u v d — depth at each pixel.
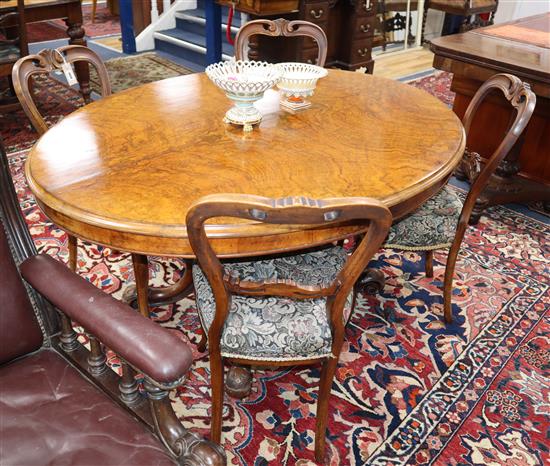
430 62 5.50
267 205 0.92
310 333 1.31
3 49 3.26
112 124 1.65
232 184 1.33
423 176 1.40
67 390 1.11
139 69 4.80
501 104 2.85
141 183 1.33
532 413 1.69
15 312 1.16
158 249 1.22
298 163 1.45
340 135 1.63
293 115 1.78
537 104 2.69
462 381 1.79
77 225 1.27
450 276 1.95
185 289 2.04
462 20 6.03
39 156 1.44
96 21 6.66
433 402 1.71
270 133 1.63
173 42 5.19
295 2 3.59
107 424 1.02
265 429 1.61
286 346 1.31
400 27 5.79
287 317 1.33
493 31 2.98
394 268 2.37
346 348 1.92
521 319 2.09
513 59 2.43
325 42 2.36
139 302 1.73
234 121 1.63
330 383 1.40
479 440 1.59
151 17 5.37
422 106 1.89
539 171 2.90
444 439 1.59
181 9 5.49
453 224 1.84
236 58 2.39
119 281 2.19
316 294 1.19
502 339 1.98
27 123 3.58
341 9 4.11
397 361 1.87
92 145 1.51
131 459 0.96
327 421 1.55
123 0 5.11
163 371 0.88
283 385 1.76
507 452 1.56
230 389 1.66
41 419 1.04
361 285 2.14
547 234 2.68
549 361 1.89
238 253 1.24
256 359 1.34
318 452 1.50
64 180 1.33
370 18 4.16
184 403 1.69
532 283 2.30
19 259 1.24
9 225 1.22
